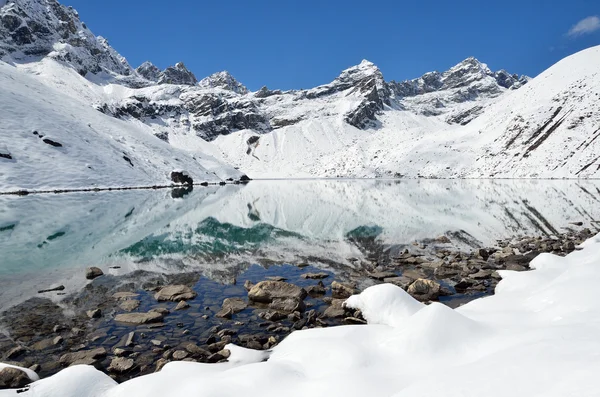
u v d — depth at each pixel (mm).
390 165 161250
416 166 149375
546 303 7914
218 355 8055
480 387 3760
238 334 9523
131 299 12320
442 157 148000
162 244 21922
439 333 6449
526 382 3635
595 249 13289
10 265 17016
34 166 60375
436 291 11969
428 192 63281
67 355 8258
